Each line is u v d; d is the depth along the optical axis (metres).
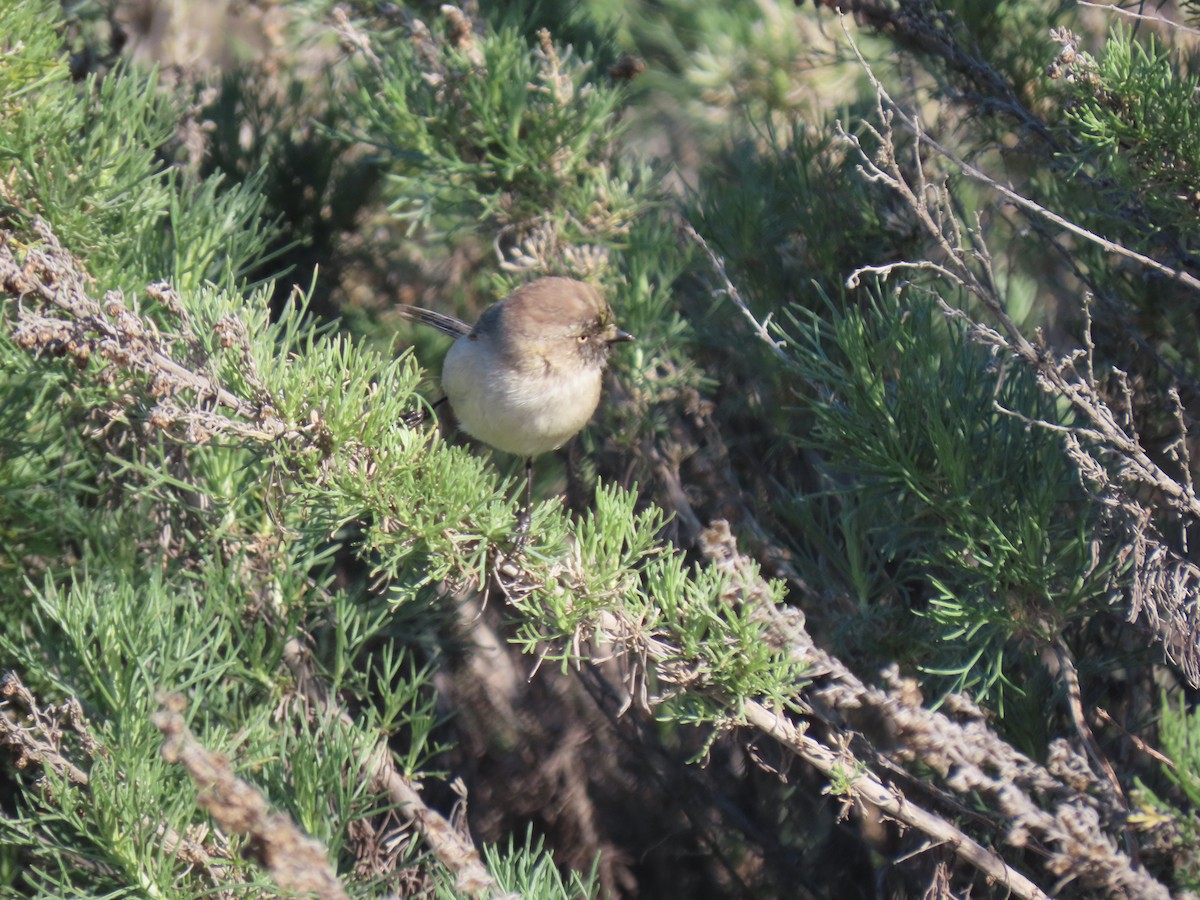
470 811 10.13
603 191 9.36
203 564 7.34
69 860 6.25
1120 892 5.95
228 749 6.20
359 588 7.73
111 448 7.68
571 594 5.88
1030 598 6.70
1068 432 6.04
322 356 5.95
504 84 9.10
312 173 11.05
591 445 9.78
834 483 8.27
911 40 9.01
